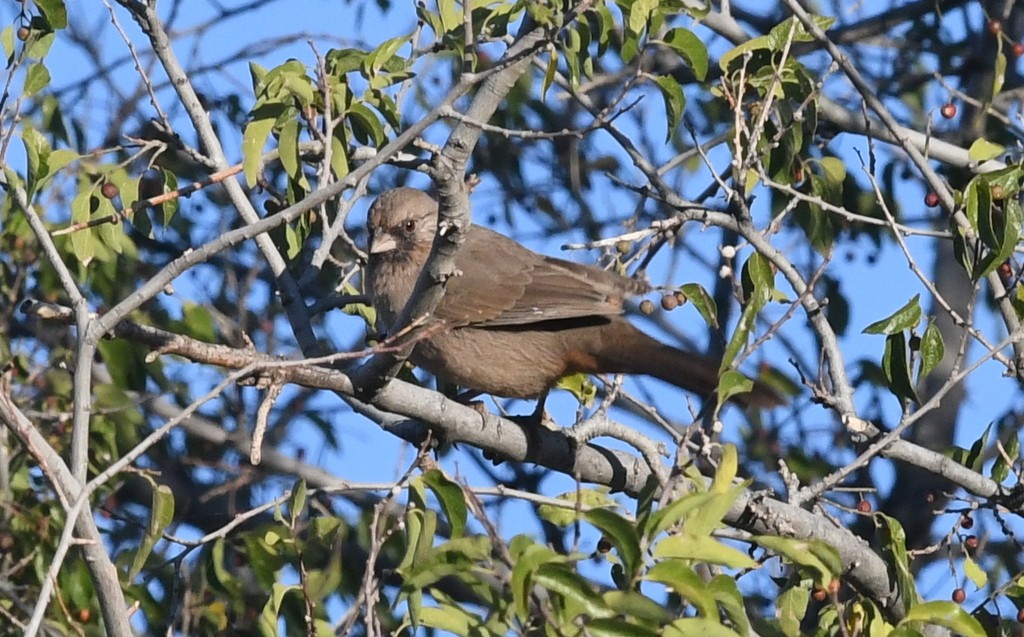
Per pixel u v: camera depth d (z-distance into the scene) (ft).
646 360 39.24
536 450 36.35
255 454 29.17
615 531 25.04
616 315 40.45
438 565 27.35
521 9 36.81
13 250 45.80
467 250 41.27
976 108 52.03
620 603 24.61
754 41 37.99
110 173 37.47
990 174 35.09
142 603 39.45
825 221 40.01
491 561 27.25
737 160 36.17
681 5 38.01
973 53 53.83
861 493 39.81
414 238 41.34
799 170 40.14
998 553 48.26
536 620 26.35
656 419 36.47
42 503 42.06
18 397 44.80
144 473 31.01
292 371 32.40
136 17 36.94
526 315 39.91
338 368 36.78
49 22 35.60
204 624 40.11
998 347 34.06
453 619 27.50
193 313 46.44
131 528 47.19
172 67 37.22
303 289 38.06
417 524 28.40
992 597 33.63
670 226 36.68
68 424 43.57
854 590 34.42
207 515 51.65
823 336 36.47
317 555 39.55
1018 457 39.27
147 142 36.78
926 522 50.96
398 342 32.09
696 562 26.50
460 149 32.19
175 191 33.63
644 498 29.14
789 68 38.32
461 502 28.68
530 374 40.50
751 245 37.11
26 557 39.32
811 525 33.60
